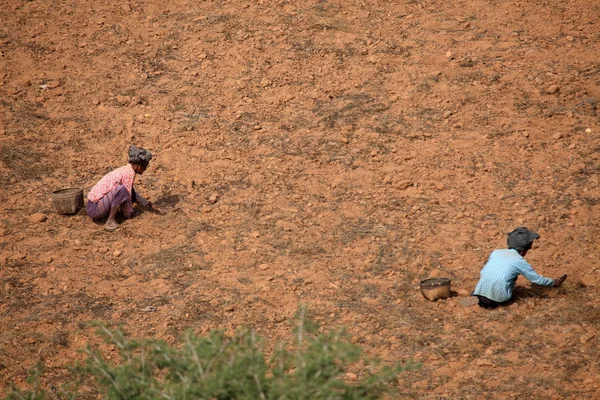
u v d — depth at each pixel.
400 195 38.78
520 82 46.25
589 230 34.28
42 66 50.94
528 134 41.88
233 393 19.14
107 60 51.84
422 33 52.41
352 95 47.16
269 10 56.59
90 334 29.67
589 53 48.09
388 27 53.56
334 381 18.97
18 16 56.22
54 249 35.59
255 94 48.00
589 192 36.91
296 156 42.31
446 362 26.89
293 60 50.84
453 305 30.23
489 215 36.50
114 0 59.22
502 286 29.34
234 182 40.59
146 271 34.09
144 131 45.16
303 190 39.66
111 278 33.66
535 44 49.62
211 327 29.77
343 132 43.91
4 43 52.78
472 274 32.44
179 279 33.41
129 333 29.73
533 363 26.31
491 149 41.28
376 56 50.38
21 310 31.39
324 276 32.94
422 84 47.28
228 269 33.91
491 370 26.19
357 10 56.12
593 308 29.06
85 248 35.69
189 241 36.28
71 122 45.94
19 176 41.22
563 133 41.72
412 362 26.83
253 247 35.44
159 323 30.31
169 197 39.66
